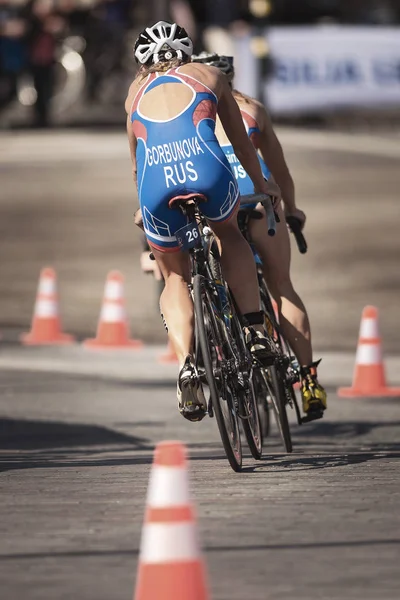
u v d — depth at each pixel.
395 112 90.25
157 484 12.81
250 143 20.52
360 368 32.19
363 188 72.44
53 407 29.77
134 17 102.38
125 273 53.62
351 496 18.44
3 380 33.97
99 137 90.69
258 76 88.12
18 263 55.59
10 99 99.56
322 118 89.81
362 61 89.75
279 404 22.95
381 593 13.78
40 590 13.88
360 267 54.12
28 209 68.19
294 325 22.97
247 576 14.38
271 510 17.48
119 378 34.50
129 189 73.44
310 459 22.06
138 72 20.48
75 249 58.69
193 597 12.65
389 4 117.50
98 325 44.28
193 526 12.78
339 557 15.14
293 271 53.41
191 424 27.56
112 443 24.88
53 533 16.30
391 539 15.95
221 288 20.41
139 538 15.98
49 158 82.50
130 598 13.55
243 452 23.45
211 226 19.81
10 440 25.25
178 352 19.38
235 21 108.38
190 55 20.39
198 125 19.39
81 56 101.62
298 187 72.44
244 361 20.42
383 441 25.22
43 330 41.22
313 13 115.19
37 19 95.25
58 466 21.61
